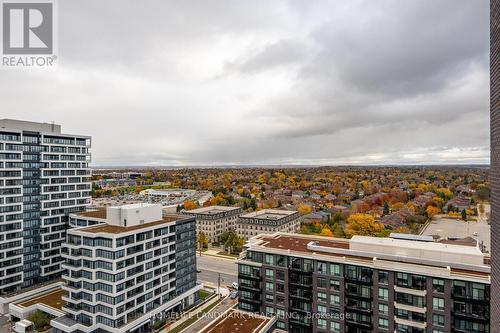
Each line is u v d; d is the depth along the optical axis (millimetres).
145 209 104688
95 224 111812
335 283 82188
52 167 123812
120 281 89562
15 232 112438
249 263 93562
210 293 124688
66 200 128375
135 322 91625
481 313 67812
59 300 105188
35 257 119188
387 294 76000
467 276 69000
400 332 74438
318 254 85562
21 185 114188
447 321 70312
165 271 104875
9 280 110750
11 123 115312
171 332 96500
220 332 71875
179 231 110875
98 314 90188
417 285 73250
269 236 106938
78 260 91812
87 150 137125
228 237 185250
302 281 86438
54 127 129125
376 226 193875
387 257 79688
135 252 94312
